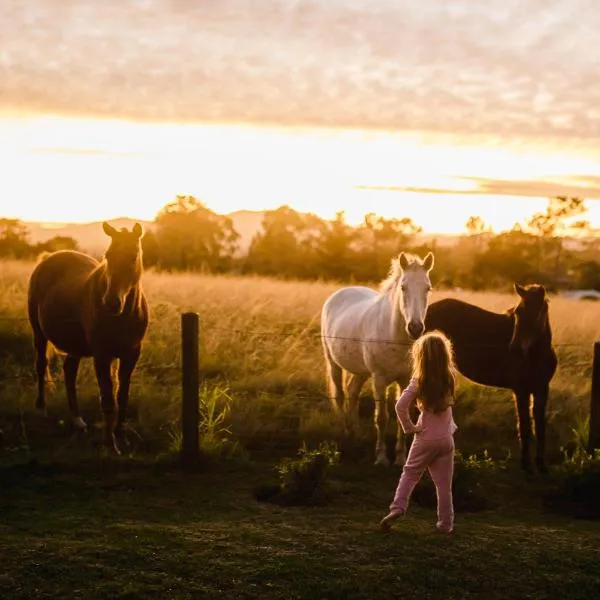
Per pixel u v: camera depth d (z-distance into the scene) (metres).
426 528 6.08
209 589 4.98
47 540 5.60
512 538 5.90
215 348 12.32
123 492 6.90
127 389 8.48
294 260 54.25
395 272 8.23
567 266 64.81
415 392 5.85
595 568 5.42
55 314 9.07
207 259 48.44
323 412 9.93
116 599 4.85
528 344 7.94
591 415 7.83
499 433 9.69
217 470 7.62
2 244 46.03
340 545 5.66
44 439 8.68
